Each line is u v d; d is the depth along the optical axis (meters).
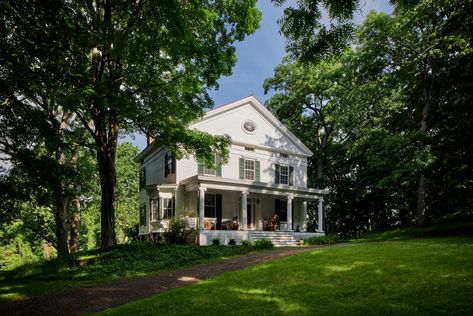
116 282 12.35
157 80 16.81
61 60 13.05
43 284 12.83
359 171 33.34
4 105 12.16
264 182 25.09
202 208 22.09
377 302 7.12
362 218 39.78
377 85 26.38
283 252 15.11
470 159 18.64
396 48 26.50
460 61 18.75
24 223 25.61
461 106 18.34
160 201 23.94
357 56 27.42
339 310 6.95
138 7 14.79
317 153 42.00
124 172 45.72
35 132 13.37
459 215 25.12
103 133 17.55
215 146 19.12
